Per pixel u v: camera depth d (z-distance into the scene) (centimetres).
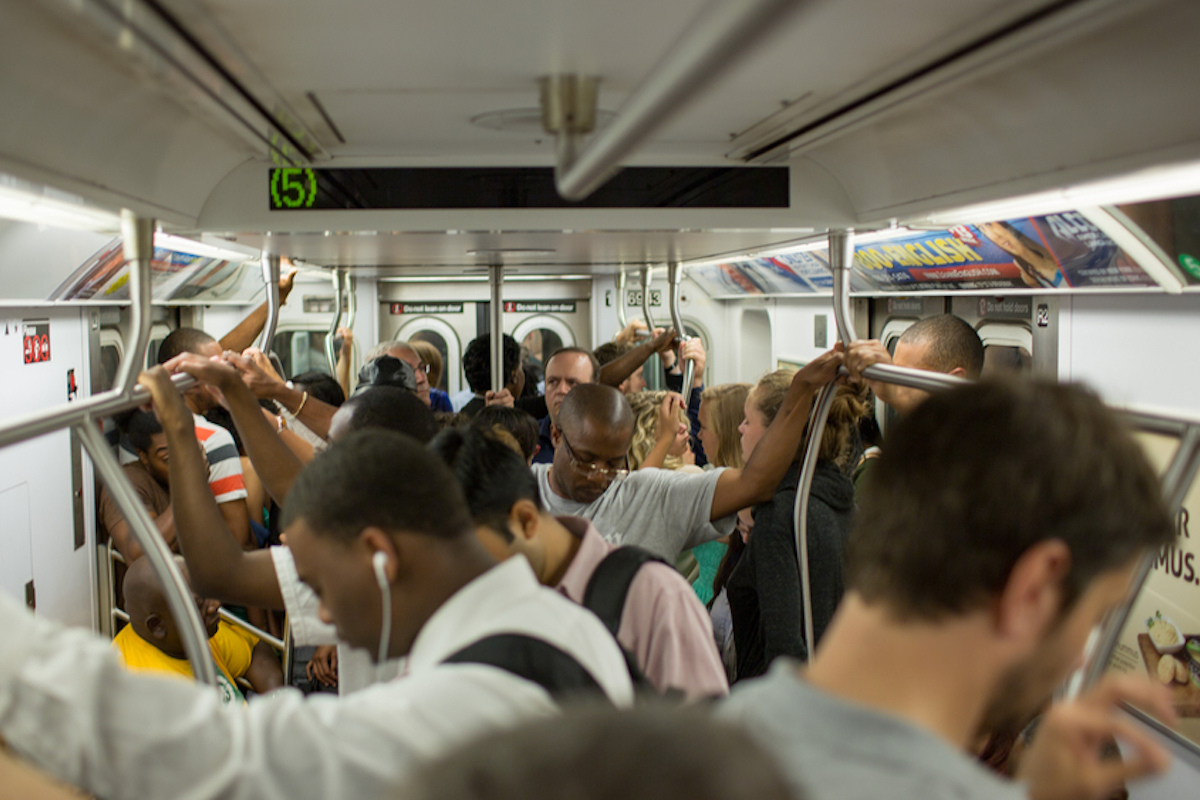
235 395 188
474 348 470
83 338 406
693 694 145
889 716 64
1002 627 67
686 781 34
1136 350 293
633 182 187
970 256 347
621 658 112
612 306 709
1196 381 268
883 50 119
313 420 278
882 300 483
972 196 165
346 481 104
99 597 430
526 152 183
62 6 95
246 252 266
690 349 375
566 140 134
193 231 189
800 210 192
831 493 220
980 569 67
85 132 135
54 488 387
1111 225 228
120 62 120
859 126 160
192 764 83
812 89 138
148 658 268
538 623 103
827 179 193
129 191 153
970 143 156
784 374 254
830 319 534
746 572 226
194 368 185
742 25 51
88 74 122
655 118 73
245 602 176
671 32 111
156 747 83
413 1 99
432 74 129
